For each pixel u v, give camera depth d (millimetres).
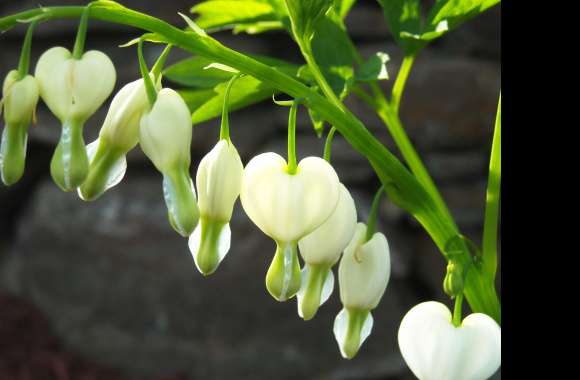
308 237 345
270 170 331
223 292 1200
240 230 1193
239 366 1205
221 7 436
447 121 1190
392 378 1179
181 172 327
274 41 1263
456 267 355
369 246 364
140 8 1257
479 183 1192
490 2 391
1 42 1323
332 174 333
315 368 1193
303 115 1218
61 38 1298
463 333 351
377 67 397
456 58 1206
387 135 1192
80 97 324
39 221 1280
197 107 417
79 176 323
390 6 408
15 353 1234
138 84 331
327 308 1185
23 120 326
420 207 357
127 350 1242
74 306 1266
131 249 1234
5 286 1328
